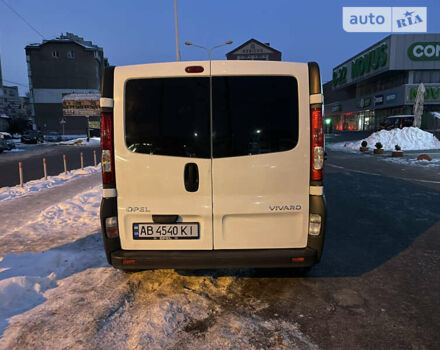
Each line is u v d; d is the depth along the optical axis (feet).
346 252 14.15
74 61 203.21
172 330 8.52
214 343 8.02
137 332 8.43
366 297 10.32
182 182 9.54
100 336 8.30
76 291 10.68
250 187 9.57
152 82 9.36
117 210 9.72
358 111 172.55
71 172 42.86
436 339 8.24
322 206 9.60
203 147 9.45
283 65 9.39
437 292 10.62
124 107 9.40
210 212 9.64
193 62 9.35
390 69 130.62
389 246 14.82
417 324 8.86
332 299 10.20
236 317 9.16
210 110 9.37
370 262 13.08
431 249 14.40
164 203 9.63
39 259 12.99
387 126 103.35
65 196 27.14
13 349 7.83
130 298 10.23
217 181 9.52
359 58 161.07
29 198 26.32
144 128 9.44
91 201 24.99
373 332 8.52
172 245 9.83
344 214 20.18
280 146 9.48
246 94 9.36
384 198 24.53
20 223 19.27
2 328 8.64
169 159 9.46
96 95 150.61
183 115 9.40
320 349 7.86
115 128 9.45
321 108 9.39
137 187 9.61
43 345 7.97
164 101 9.39
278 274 11.96
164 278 11.62
